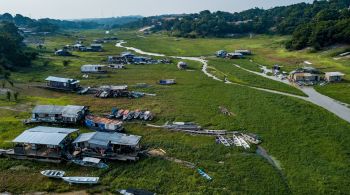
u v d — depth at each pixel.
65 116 77.75
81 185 54.50
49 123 78.44
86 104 94.06
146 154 64.62
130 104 94.69
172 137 72.88
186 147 68.06
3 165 59.97
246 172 58.84
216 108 91.94
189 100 99.25
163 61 162.12
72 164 60.34
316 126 78.81
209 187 54.19
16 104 92.12
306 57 163.75
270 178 56.94
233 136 73.69
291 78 125.94
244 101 98.06
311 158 63.88
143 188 53.72
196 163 61.78
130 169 59.28
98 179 55.12
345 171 59.28
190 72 139.75
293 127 78.31
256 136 73.31
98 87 111.31
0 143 67.44
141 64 155.75
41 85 111.56
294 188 54.44
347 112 89.06
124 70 141.00
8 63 133.88
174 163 61.62
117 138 64.25
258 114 86.94
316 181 56.25
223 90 110.50
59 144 61.34
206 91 109.25
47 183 54.84
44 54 177.62
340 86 113.62
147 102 96.81
